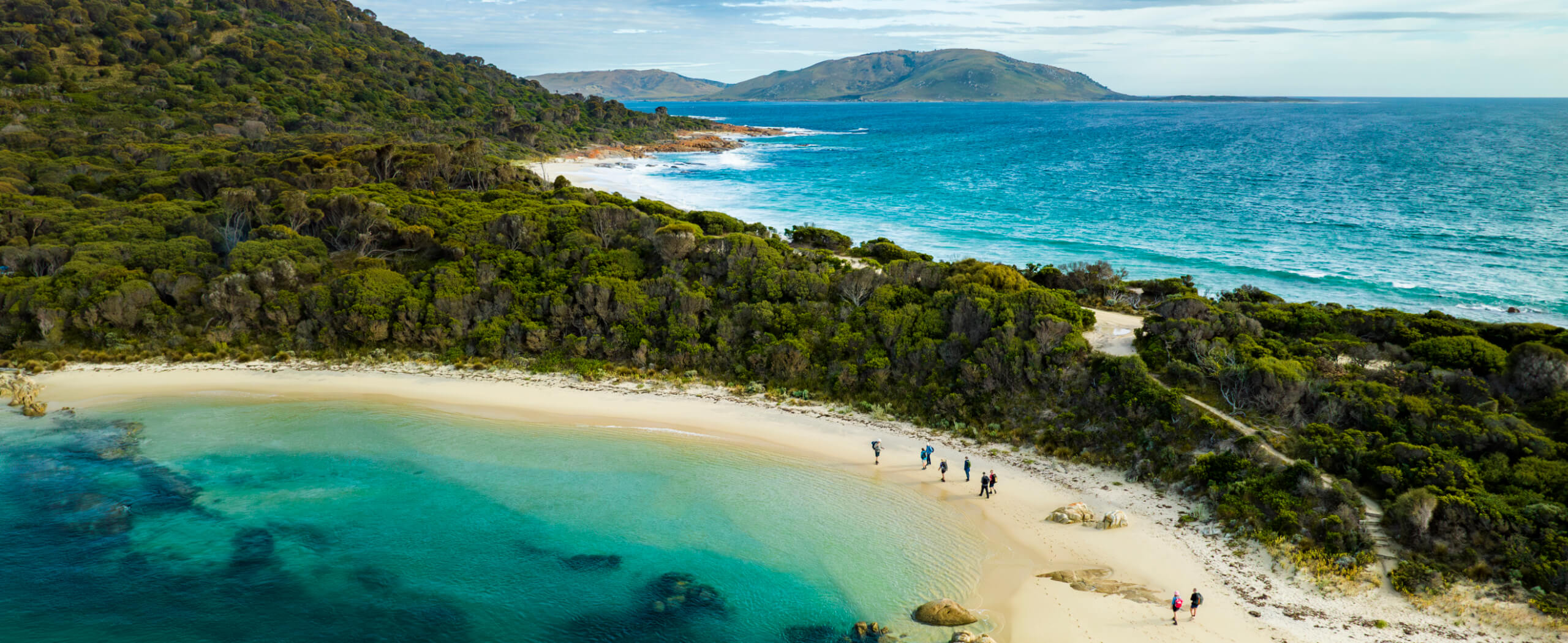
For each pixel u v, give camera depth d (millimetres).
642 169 179750
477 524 35062
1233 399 41406
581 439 43406
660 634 28172
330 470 39906
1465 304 65562
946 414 45594
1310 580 29812
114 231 65375
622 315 56156
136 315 56625
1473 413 36906
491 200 85562
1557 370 38625
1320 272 77000
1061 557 31984
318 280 61000
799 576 31203
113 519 35250
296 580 31250
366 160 95812
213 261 63688
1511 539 29844
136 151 106875
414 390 49969
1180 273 77938
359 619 29094
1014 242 94000
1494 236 91188
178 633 28250
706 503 36688
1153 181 153500
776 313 55812
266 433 43844
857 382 49469
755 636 27922
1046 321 46938
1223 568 30969
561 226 68875
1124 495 36938
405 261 65312
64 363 52750
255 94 169250
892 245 75938
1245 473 35656
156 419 45625
